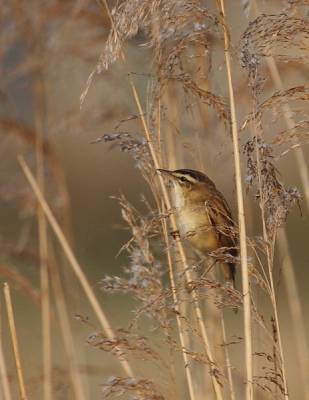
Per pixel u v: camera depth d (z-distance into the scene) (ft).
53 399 31.96
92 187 76.18
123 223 73.72
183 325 25.54
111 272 65.62
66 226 37.37
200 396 29.48
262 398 28.99
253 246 21.91
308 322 58.23
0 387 30.45
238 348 42.19
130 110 33.76
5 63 35.65
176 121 29.19
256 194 22.26
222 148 25.09
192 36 23.39
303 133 22.11
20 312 58.85
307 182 29.73
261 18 22.12
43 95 36.09
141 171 25.58
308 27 21.93
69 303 36.86
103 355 45.62
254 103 22.02
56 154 36.94
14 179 36.40
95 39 33.50
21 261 36.19
